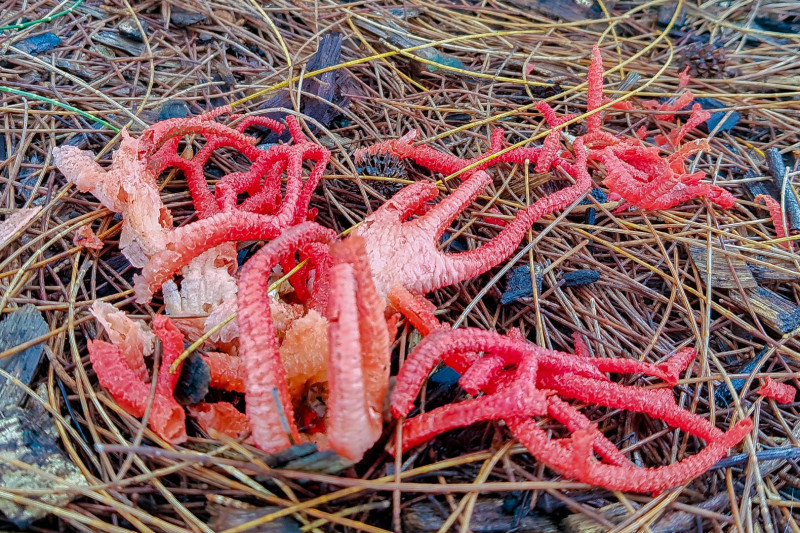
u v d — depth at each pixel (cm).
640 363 24
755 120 34
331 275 20
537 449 22
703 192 28
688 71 36
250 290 21
